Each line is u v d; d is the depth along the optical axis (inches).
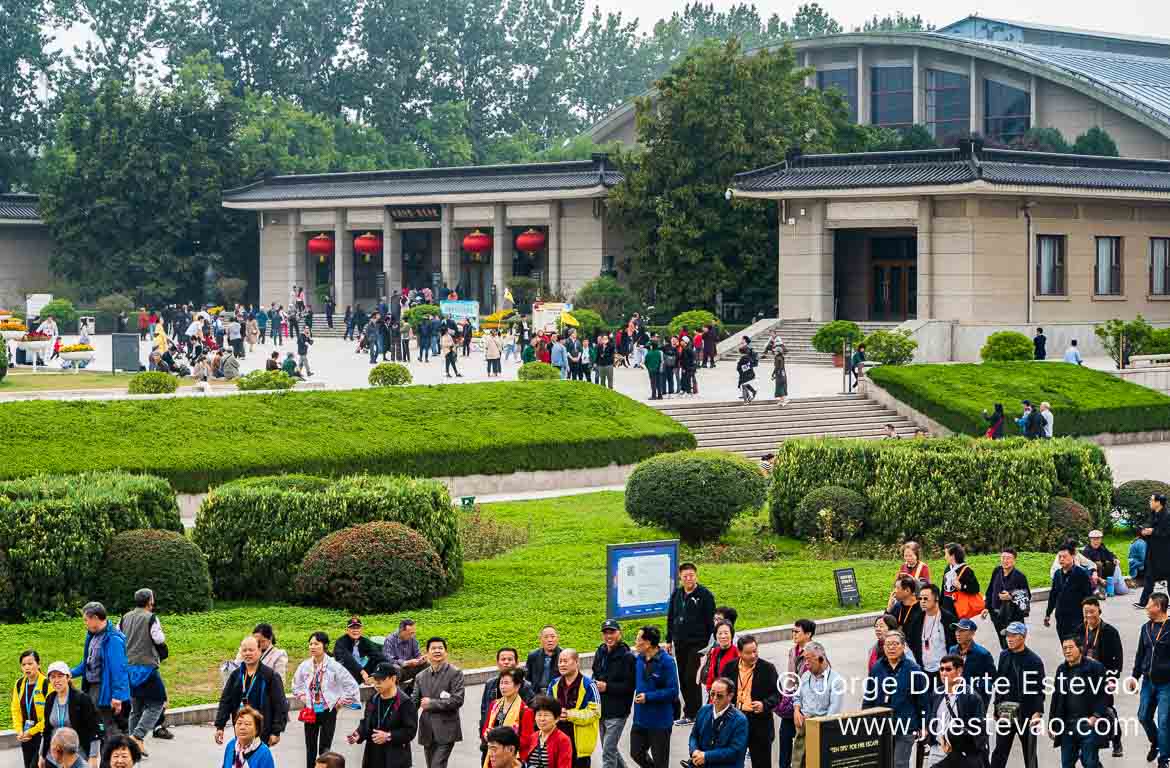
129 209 3622.0
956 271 2645.2
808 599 1141.1
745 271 2910.9
